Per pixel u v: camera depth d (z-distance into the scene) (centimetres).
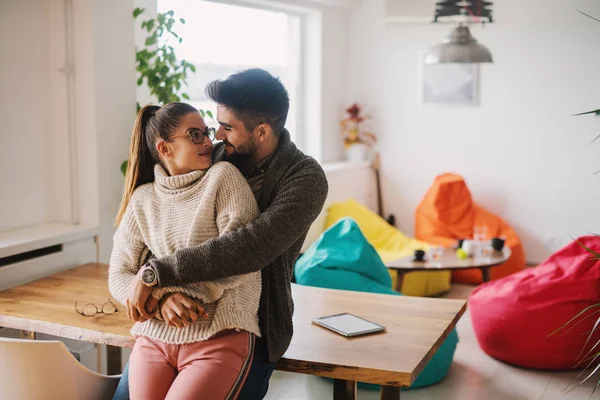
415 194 710
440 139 690
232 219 194
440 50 496
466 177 682
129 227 211
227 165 201
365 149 716
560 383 372
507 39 648
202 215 196
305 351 226
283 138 214
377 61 710
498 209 671
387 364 214
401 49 697
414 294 535
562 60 629
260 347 204
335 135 711
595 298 376
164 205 204
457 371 389
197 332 192
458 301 284
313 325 253
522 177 657
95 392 226
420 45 688
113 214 364
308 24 667
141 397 195
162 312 193
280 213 196
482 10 494
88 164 353
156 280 190
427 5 677
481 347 416
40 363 212
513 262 606
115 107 361
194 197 201
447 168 691
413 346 231
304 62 674
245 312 196
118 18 360
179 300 190
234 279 195
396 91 705
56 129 356
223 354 190
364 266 392
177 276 188
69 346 330
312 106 678
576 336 379
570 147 635
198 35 522
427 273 540
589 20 616
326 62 679
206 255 188
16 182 338
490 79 660
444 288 562
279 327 207
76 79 350
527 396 355
